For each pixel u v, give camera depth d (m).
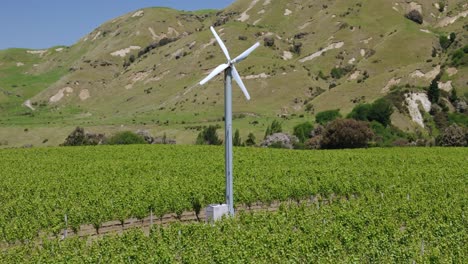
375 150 78.44
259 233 26.16
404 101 130.38
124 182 43.56
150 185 41.19
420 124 125.56
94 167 56.31
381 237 24.75
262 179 44.69
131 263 23.00
